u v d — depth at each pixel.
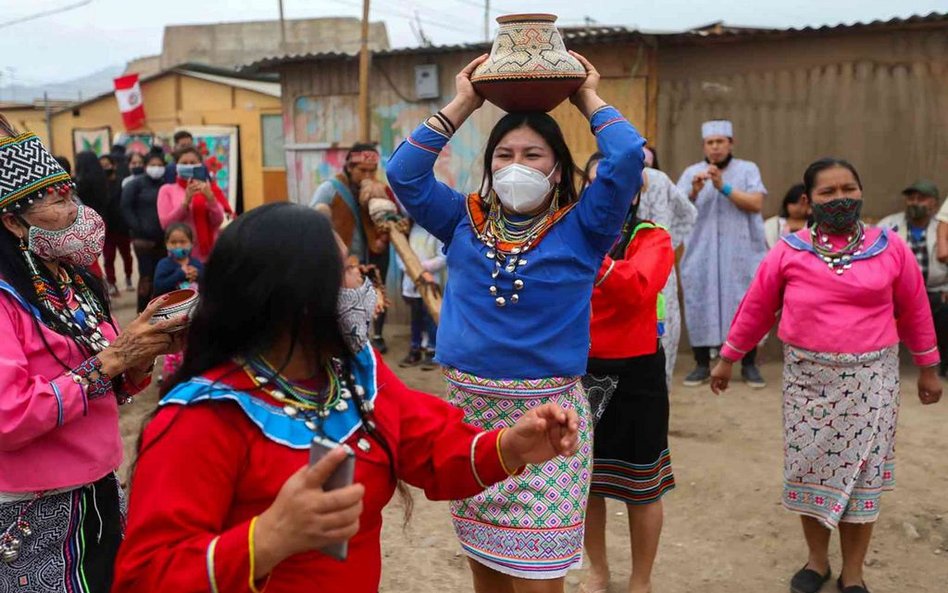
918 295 3.63
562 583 2.79
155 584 1.49
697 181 6.82
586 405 2.86
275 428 1.65
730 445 5.66
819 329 3.54
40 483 2.29
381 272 6.88
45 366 2.30
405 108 9.20
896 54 7.39
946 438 5.71
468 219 2.86
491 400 2.75
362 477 1.75
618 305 3.27
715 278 7.02
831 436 3.57
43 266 2.38
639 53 7.99
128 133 18.16
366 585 1.79
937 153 7.41
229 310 1.62
